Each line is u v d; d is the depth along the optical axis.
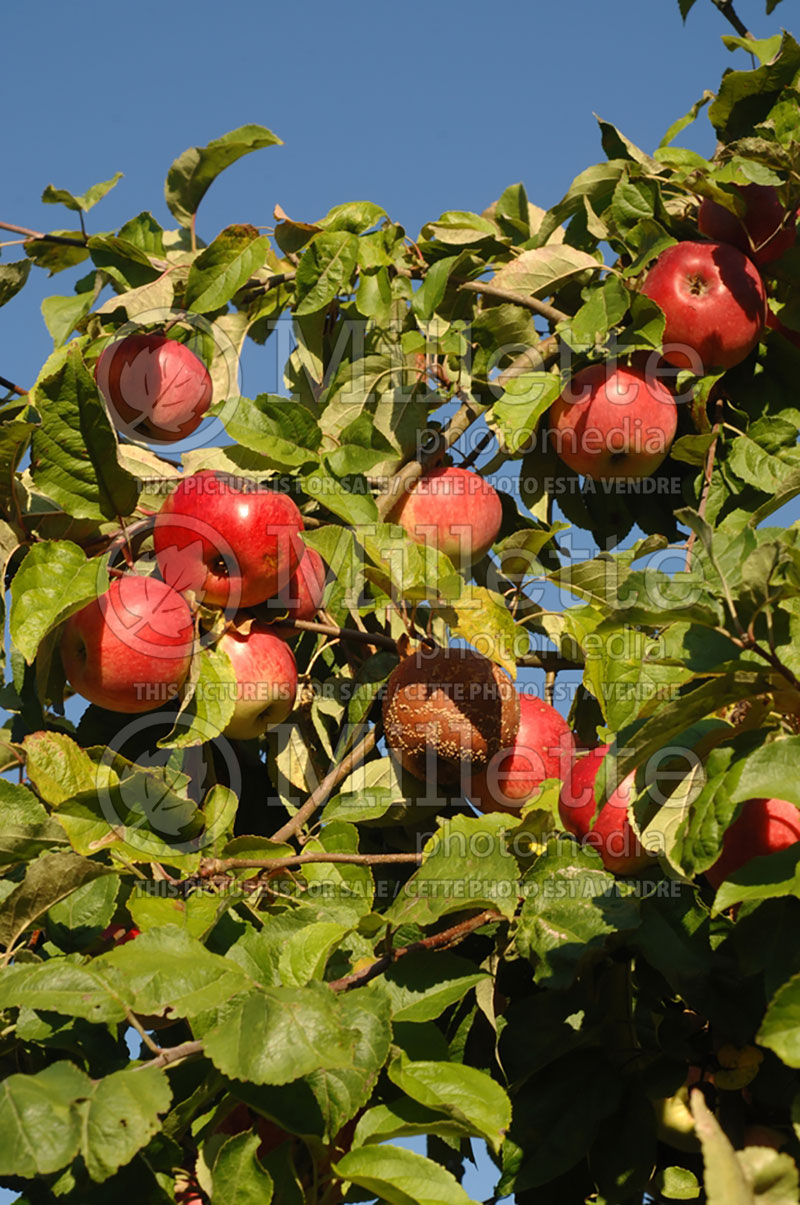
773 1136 2.06
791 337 3.09
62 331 2.94
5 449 2.40
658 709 1.89
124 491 2.46
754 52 2.97
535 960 2.09
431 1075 1.89
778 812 1.93
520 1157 2.05
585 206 3.18
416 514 2.92
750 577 1.65
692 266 2.90
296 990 1.79
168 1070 1.96
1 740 2.27
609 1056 2.15
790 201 2.83
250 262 2.96
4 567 2.48
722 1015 1.98
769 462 2.92
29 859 2.15
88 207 3.08
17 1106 1.54
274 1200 1.80
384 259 3.02
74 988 1.74
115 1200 1.77
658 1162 2.26
